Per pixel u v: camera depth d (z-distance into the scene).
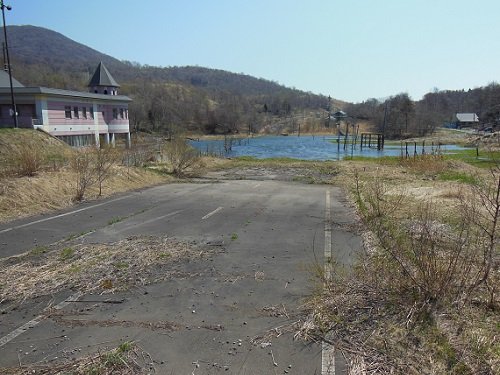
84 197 10.47
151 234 6.86
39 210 8.75
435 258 4.02
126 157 16.31
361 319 3.60
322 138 81.62
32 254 5.66
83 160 11.84
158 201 10.36
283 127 103.94
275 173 18.22
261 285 4.55
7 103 25.83
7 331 3.53
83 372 2.91
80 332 3.50
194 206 9.65
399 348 3.13
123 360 3.02
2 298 4.20
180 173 16.42
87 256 5.53
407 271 3.99
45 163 12.38
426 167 17.14
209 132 88.69
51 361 3.05
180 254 5.67
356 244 6.28
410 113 76.75
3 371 2.92
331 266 5.14
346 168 19.48
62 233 6.89
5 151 17.28
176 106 86.81
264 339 3.37
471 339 3.17
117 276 4.80
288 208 9.45
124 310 3.93
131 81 110.62
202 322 3.67
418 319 3.51
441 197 9.82
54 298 4.21
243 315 3.81
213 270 5.06
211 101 111.56
